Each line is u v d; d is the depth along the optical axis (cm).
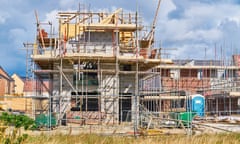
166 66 5866
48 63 4100
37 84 4544
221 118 3888
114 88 3903
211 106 5153
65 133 2269
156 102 4788
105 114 3800
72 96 3534
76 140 1720
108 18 4016
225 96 4819
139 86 4372
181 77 5991
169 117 3588
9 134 1050
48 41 4256
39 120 3014
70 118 3469
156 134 2219
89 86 3906
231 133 2012
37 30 4103
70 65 3925
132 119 3638
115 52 3819
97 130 2828
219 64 6184
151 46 4350
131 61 3850
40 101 4422
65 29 4012
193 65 6228
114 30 3944
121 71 3794
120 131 2752
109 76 3919
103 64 3962
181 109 4406
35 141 1537
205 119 3934
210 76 5975
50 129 2725
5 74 8838
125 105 4012
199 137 1694
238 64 5984
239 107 4991
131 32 4197
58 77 3906
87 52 3909
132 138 1864
